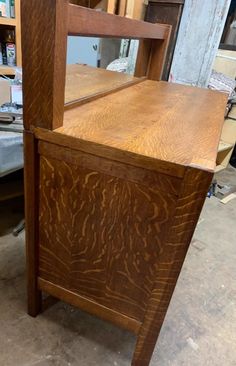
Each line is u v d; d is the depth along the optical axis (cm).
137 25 98
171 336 116
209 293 139
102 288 92
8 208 175
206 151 69
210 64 203
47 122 69
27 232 91
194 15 195
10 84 136
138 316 90
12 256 143
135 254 79
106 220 77
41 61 62
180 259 73
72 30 64
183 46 206
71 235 85
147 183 67
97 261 87
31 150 75
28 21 59
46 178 79
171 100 116
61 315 118
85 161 71
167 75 219
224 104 121
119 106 98
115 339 112
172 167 62
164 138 74
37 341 107
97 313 98
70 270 93
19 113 123
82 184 75
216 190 233
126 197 71
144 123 84
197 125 89
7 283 128
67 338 110
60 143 71
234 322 126
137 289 85
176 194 65
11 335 108
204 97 129
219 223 196
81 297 98
